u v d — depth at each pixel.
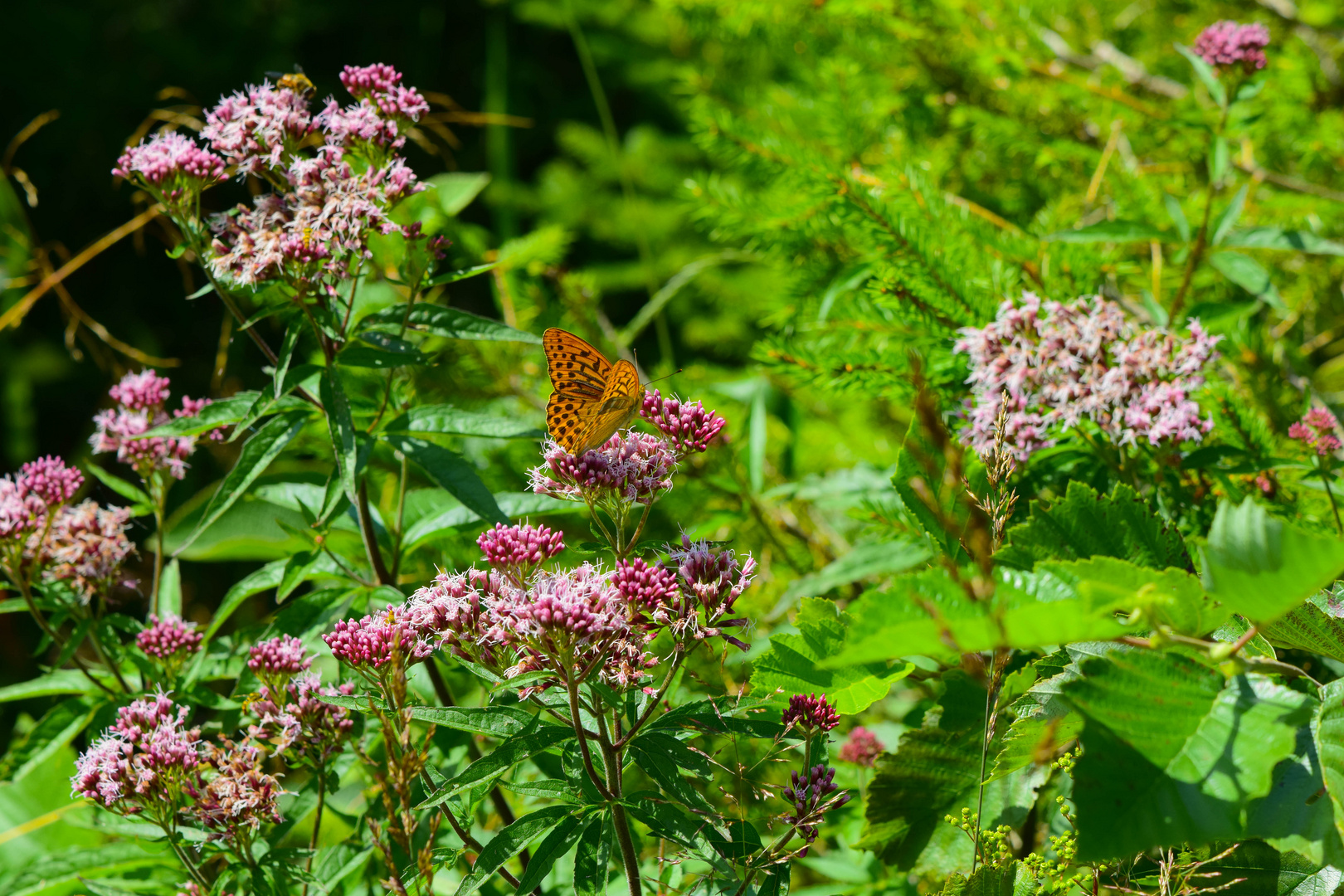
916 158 2.36
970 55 2.37
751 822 2.06
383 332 2.12
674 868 2.09
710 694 2.11
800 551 2.31
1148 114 2.32
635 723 2.04
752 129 2.27
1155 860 2.05
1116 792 1.97
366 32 5.80
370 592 2.12
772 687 2.07
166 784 2.06
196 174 2.10
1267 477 2.14
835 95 2.33
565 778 2.04
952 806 2.08
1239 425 2.16
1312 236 2.15
